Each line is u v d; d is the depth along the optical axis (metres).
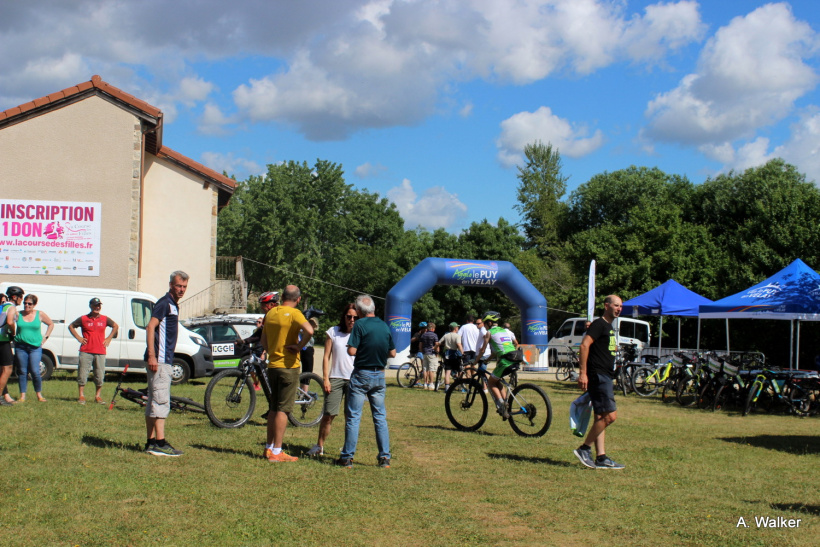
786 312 15.05
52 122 19.59
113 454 7.06
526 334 24.66
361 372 7.18
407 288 23.03
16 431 8.12
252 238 59.31
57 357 14.92
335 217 59.97
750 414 13.34
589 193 56.78
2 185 19.27
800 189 32.56
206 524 4.93
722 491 6.45
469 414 10.06
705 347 30.47
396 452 8.07
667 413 13.12
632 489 6.45
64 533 4.59
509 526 5.19
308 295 56.28
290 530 4.89
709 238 34.31
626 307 20.05
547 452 8.28
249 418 9.38
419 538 4.85
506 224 46.47
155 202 24.28
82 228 19.55
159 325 7.18
